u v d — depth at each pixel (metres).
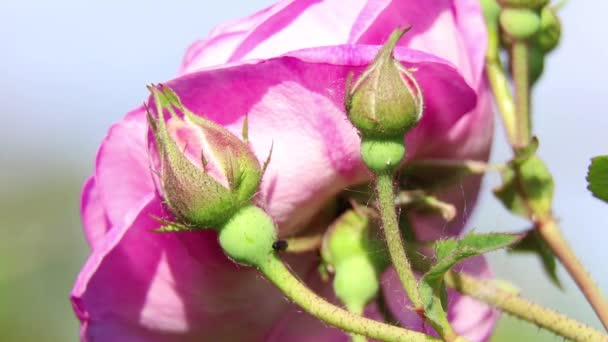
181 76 0.32
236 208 0.31
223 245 0.31
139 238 0.35
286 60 0.32
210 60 0.34
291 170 0.33
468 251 0.30
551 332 0.33
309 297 0.31
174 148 0.31
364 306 0.33
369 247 0.34
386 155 0.31
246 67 0.32
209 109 0.33
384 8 0.32
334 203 0.35
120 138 0.35
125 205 0.35
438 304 0.30
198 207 0.31
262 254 0.31
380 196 0.31
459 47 0.34
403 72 0.31
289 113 0.33
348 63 0.31
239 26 0.34
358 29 0.32
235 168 0.31
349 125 0.33
